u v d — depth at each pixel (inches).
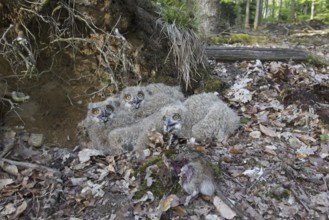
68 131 35.2
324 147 33.1
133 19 38.5
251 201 27.2
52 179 29.6
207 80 43.4
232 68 48.7
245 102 40.5
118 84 38.1
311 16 134.3
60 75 37.5
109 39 37.6
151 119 32.1
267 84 43.7
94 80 38.1
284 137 34.5
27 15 35.3
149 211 26.6
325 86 41.8
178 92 36.8
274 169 29.9
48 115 35.7
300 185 28.7
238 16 134.3
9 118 34.9
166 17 42.8
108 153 32.4
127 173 29.5
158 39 40.9
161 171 28.3
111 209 27.2
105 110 31.8
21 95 35.8
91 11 36.5
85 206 27.5
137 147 31.2
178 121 31.2
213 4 73.5
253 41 70.7
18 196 28.4
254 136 34.5
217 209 26.3
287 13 168.6
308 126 36.3
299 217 26.2
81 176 30.3
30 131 34.6
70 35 37.3
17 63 35.8
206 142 32.5
